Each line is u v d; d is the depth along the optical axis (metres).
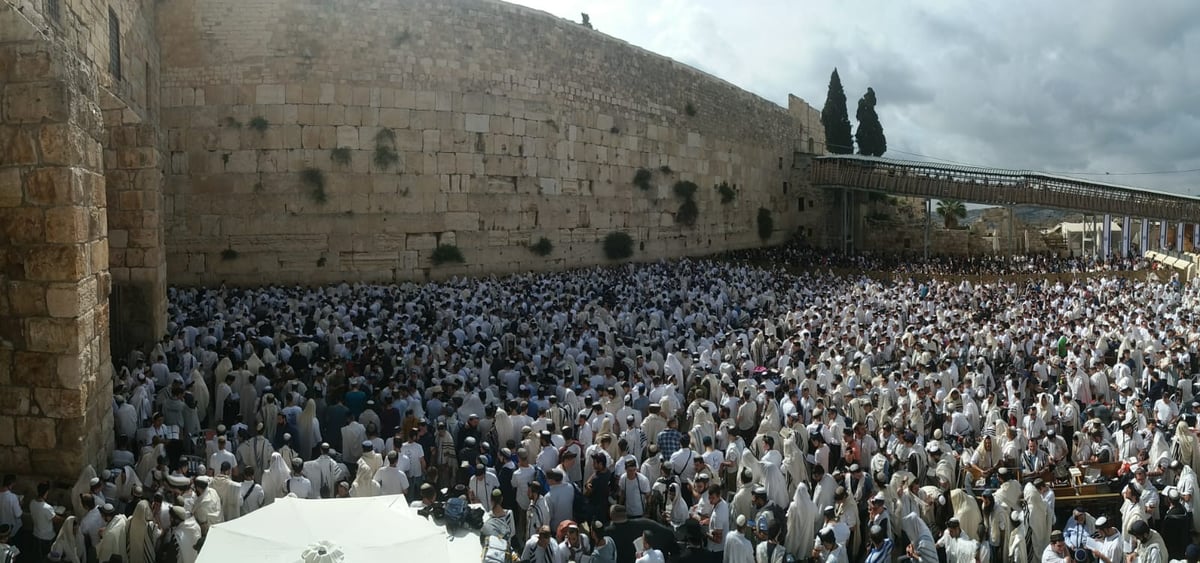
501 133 35.78
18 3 12.87
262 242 31.50
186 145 30.98
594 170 40.25
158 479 11.76
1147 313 27.77
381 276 32.97
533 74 36.91
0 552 9.79
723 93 49.78
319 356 21.44
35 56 12.19
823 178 56.44
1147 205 51.50
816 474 13.33
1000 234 60.00
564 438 14.02
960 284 42.53
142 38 24.72
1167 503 12.40
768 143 54.56
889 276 45.97
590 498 12.41
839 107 73.00
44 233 12.45
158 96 29.11
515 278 35.09
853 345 23.62
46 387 12.62
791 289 37.69
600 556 9.81
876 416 16.45
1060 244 61.00
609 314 27.84
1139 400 16.67
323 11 31.81
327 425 15.70
